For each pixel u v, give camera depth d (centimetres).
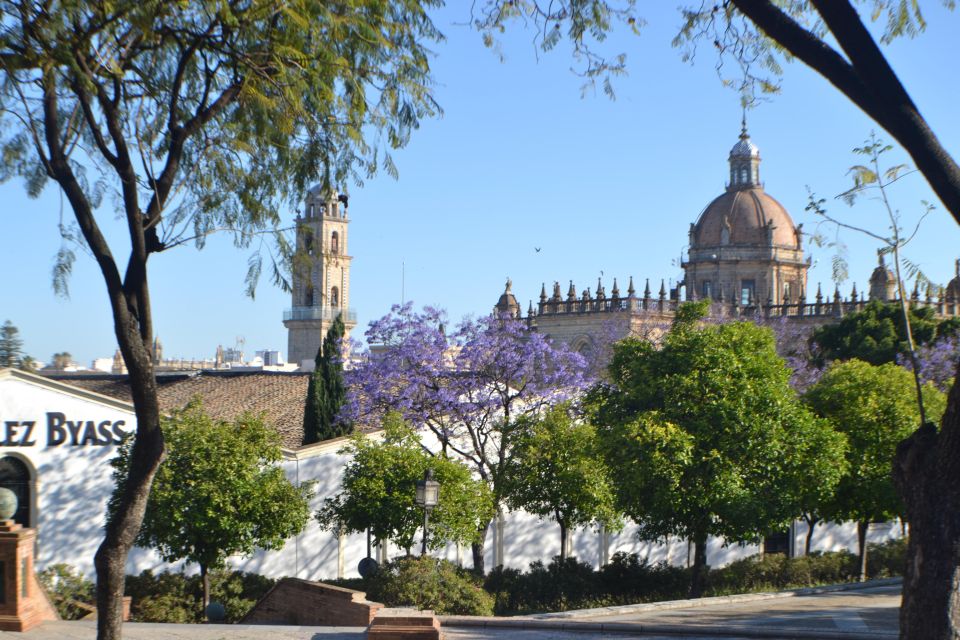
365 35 1507
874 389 3806
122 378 5578
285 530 3064
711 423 3147
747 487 3212
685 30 1267
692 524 3306
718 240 13162
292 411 4612
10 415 3459
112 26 1395
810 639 1950
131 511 1398
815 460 3281
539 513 3600
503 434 3766
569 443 3512
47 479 3491
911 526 1005
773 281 13112
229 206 1576
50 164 1384
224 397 4947
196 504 2906
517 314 12344
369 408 4044
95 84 1380
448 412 3994
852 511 3775
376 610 2098
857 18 976
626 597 3441
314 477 3753
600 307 10912
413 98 1579
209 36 1442
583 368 4481
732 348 3281
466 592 2794
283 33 1470
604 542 4369
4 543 1700
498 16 1330
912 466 1013
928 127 966
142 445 1401
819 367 7444
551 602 3319
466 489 3250
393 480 3173
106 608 1387
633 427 3108
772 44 1244
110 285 1382
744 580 3562
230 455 2972
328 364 4134
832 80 1009
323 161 1587
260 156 1590
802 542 4806
